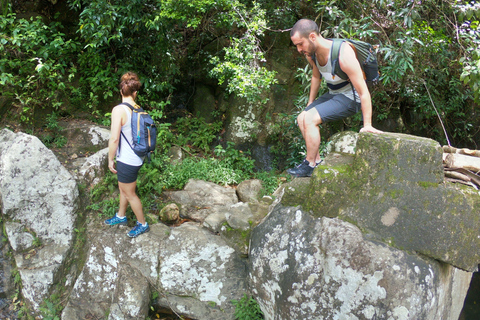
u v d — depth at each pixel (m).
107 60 5.76
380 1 4.48
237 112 6.03
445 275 3.02
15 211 3.76
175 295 3.79
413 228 2.80
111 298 3.66
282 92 6.11
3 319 3.58
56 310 3.62
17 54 5.02
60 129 5.05
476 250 2.76
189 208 4.50
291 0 5.94
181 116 6.32
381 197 2.87
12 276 3.73
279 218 3.43
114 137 3.39
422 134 7.19
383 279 2.75
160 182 4.76
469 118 7.20
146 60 5.93
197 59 6.30
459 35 4.89
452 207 2.71
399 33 4.43
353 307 2.84
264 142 6.02
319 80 3.22
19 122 4.93
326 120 3.04
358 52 2.74
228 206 4.48
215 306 3.77
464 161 2.97
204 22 5.76
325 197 3.05
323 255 3.01
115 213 4.09
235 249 3.82
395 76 4.60
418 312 2.73
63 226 3.84
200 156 5.75
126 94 3.54
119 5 5.13
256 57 5.00
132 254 3.79
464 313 4.76
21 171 3.83
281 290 3.23
